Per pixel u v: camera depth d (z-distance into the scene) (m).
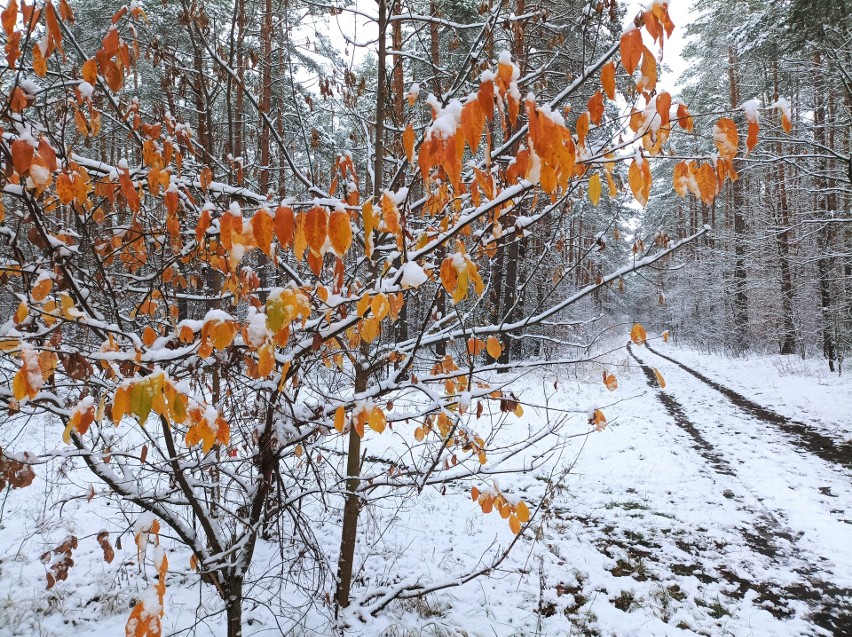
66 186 2.04
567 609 4.71
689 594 4.92
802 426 10.29
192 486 2.83
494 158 2.93
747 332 23.20
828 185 15.18
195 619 4.34
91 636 4.25
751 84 18.50
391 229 1.80
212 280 4.13
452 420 3.05
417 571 5.24
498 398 3.10
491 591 4.96
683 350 28.89
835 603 4.76
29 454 2.20
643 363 22.12
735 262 23.27
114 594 4.70
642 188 1.67
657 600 4.80
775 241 17.75
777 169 18.52
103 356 1.91
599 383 14.86
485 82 1.36
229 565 2.80
